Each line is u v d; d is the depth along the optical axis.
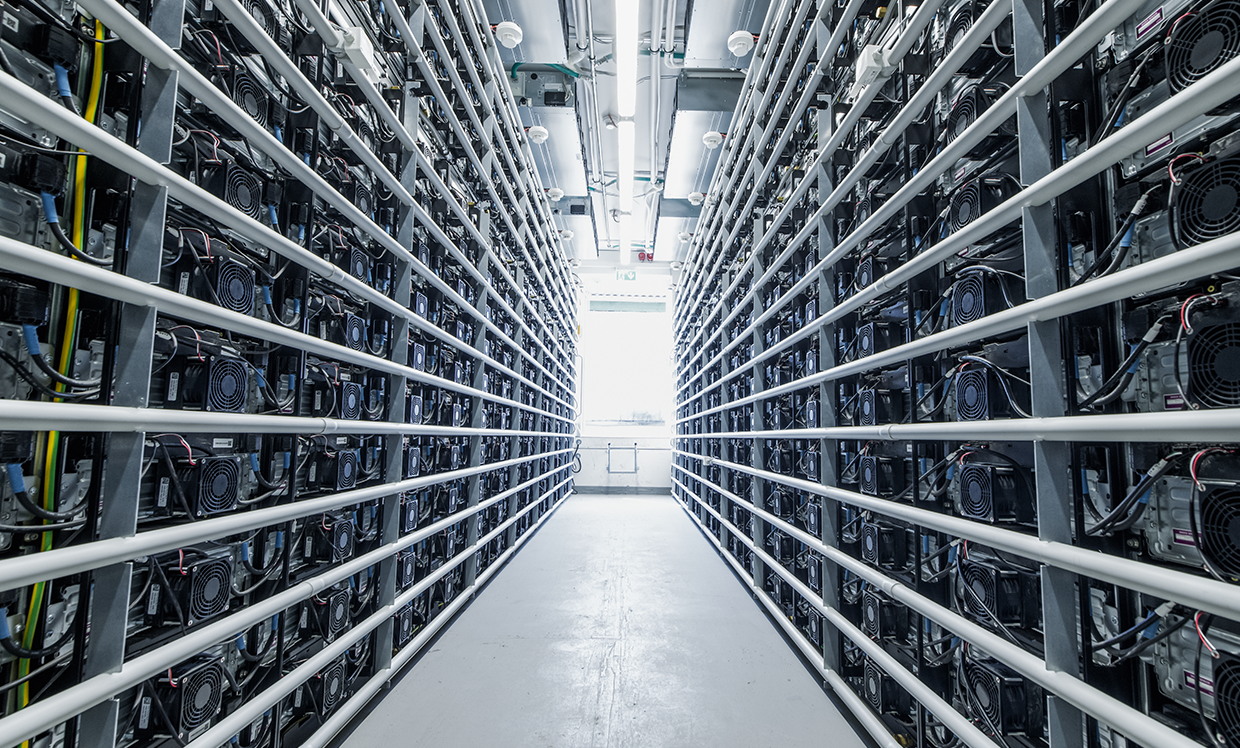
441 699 2.43
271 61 1.64
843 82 2.74
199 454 1.63
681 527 6.80
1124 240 1.14
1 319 1.14
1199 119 1.09
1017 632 1.50
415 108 2.70
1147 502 1.14
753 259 4.02
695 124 5.09
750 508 3.97
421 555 3.03
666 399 11.32
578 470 10.17
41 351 1.21
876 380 2.37
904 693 2.08
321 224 2.08
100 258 1.29
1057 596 1.23
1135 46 1.24
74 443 1.29
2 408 0.92
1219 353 0.98
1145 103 1.20
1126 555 1.19
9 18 1.14
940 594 1.77
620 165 5.47
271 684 1.79
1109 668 1.19
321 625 2.05
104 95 1.28
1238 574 0.94
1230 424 0.84
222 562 1.58
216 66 1.61
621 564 4.95
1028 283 1.31
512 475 5.02
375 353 2.48
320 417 2.02
